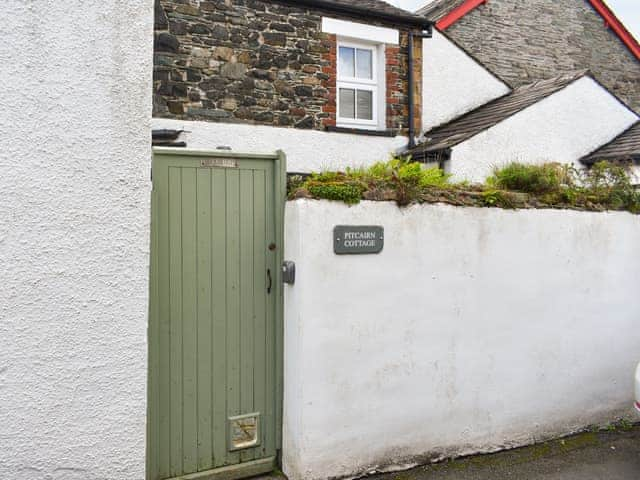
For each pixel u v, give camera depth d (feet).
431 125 29.25
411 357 12.84
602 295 15.62
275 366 12.35
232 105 23.02
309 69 24.57
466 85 30.40
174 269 11.33
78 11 9.34
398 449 12.73
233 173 11.94
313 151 24.59
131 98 9.76
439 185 13.76
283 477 12.07
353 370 12.12
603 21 42.06
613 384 15.81
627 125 28.89
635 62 43.34
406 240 12.75
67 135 9.26
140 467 9.95
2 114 8.84
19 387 8.99
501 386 14.06
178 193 11.39
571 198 15.21
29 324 9.04
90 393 9.49
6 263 8.87
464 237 13.51
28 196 9.00
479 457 13.70
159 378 11.16
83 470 9.48
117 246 9.63
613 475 13.03
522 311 14.35
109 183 9.57
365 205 12.23
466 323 13.56
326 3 24.54
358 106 27.12
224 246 11.85
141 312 9.86
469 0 36.35
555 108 26.84
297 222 11.59
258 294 12.20
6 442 8.93
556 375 14.88
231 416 11.92
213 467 11.75
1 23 8.84
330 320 11.84
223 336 11.84
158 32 21.74
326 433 11.82
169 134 20.92
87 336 9.44
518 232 14.29
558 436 14.96
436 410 13.19
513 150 25.53
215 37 22.74
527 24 38.88
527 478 12.78
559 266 14.92
